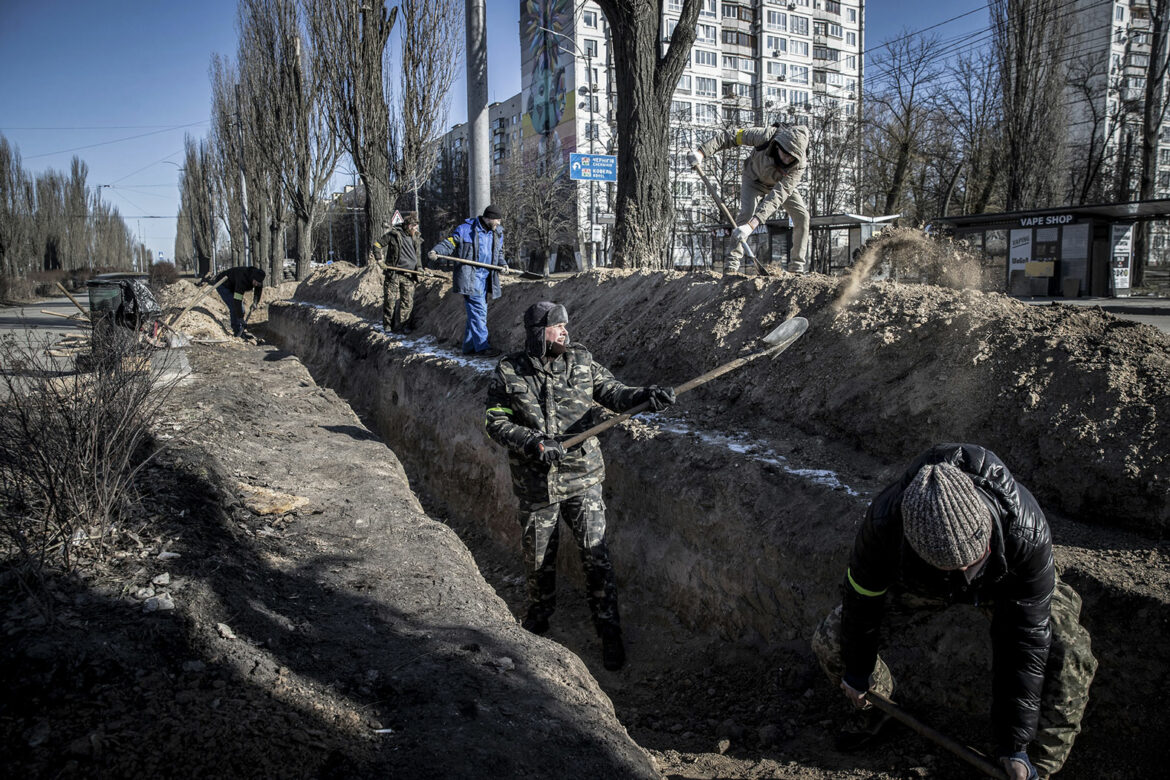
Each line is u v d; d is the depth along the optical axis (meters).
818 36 63.25
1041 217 17.72
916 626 3.00
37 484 3.16
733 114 46.44
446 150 56.94
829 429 4.18
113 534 3.24
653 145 8.95
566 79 55.84
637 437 4.84
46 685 2.23
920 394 3.81
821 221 21.66
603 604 4.09
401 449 8.30
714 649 3.86
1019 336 3.64
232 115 38.38
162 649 2.53
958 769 2.66
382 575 3.49
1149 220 17.67
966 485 1.91
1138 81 32.25
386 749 2.20
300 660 2.65
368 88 19.38
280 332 17.20
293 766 2.06
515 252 45.97
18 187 52.06
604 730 2.53
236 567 3.23
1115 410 3.09
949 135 30.05
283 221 30.88
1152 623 2.44
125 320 8.95
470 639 2.97
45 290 36.78
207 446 4.76
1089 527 2.98
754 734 3.15
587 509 4.16
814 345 4.58
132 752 2.01
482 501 6.35
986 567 2.07
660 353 5.77
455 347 8.93
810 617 3.38
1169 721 2.33
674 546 4.32
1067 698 2.33
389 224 20.34
